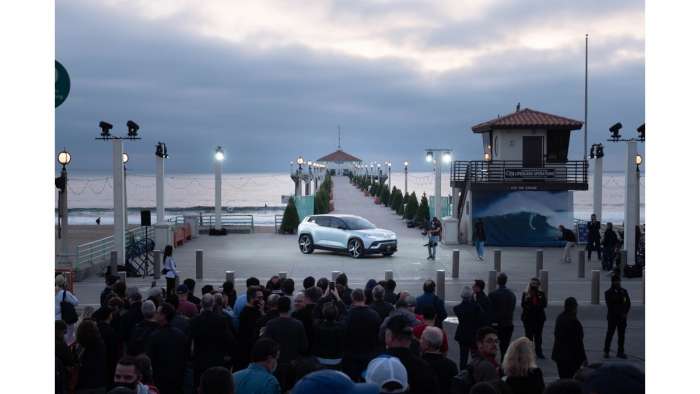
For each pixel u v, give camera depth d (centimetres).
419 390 652
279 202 12669
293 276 2522
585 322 1823
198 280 2445
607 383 474
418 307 1085
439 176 3759
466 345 1173
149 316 900
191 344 944
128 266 2547
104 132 2512
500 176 3619
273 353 659
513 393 662
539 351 1409
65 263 2391
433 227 2980
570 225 3572
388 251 3045
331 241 3120
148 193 17450
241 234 4234
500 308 1294
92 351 866
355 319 888
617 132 2539
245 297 1118
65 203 2422
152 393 679
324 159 14212
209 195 16125
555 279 2469
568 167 3603
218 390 534
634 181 2517
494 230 3603
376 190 7344
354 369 879
